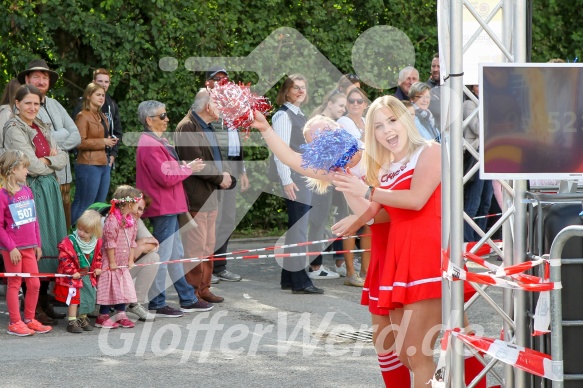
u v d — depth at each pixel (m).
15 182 7.29
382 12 12.65
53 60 11.70
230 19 12.16
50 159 7.82
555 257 4.24
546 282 4.33
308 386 6.06
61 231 7.89
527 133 4.52
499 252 4.89
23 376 6.21
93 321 7.88
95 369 6.42
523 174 4.53
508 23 4.90
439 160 4.94
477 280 4.57
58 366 6.48
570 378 4.39
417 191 4.90
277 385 6.08
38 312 7.71
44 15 11.42
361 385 6.09
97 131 9.52
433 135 6.44
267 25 12.35
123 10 11.76
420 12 12.78
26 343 7.12
